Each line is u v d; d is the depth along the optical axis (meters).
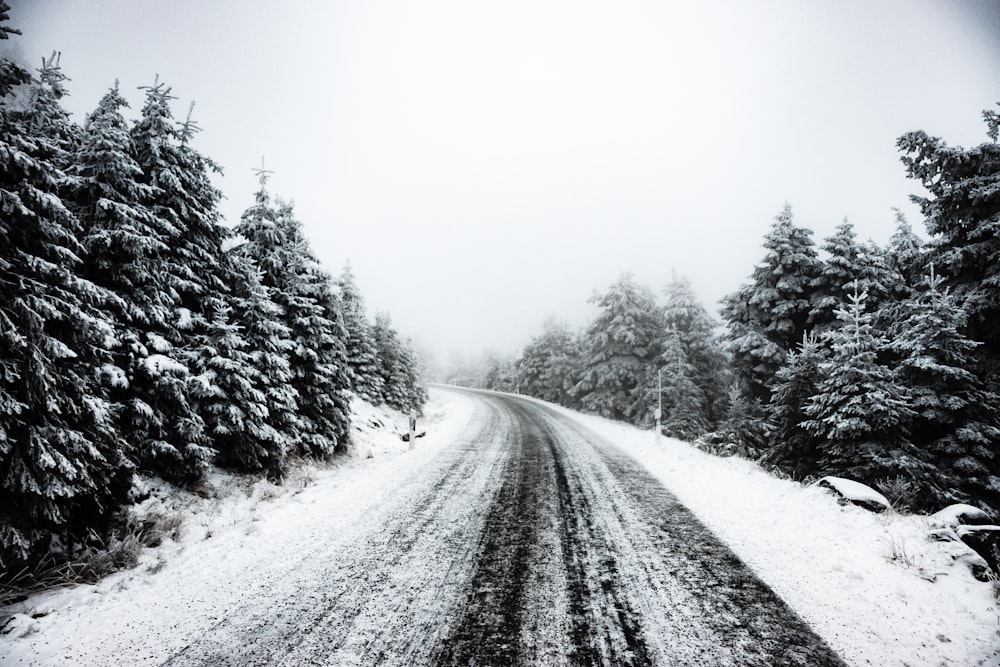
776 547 4.95
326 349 10.89
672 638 3.24
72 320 4.58
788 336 16.41
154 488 6.15
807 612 3.58
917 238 14.96
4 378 3.95
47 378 4.20
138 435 6.03
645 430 19.78
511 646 3.16
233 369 7.35
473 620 3.49
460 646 3.16
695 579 4.18
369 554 4.84
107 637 3.28
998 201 10.26
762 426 13.58
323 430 10.11
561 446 12.65
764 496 7.02
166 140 7.43
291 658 3.03
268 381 8.14
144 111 7.42
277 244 10.41
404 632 3.33
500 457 10.84
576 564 4.54
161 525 5.36
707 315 24.17
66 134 7.45
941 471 8.08
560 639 3.23
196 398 7.12
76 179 5.94
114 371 5.61
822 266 15.82
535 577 4.25
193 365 7.32
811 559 4.61
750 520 5.89
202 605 3.75
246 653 3.09
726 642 3.18
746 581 4.13
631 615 3.55
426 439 14.57
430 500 7.00
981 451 8.00
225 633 3.34
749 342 15.97
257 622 3.48
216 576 4.31
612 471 9.17
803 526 5.58
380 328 28.42
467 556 4.77
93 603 3.78
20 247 4.45
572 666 2.93
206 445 6.90
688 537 5.30
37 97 7.18
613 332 26.06
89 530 4.77
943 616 3.53
